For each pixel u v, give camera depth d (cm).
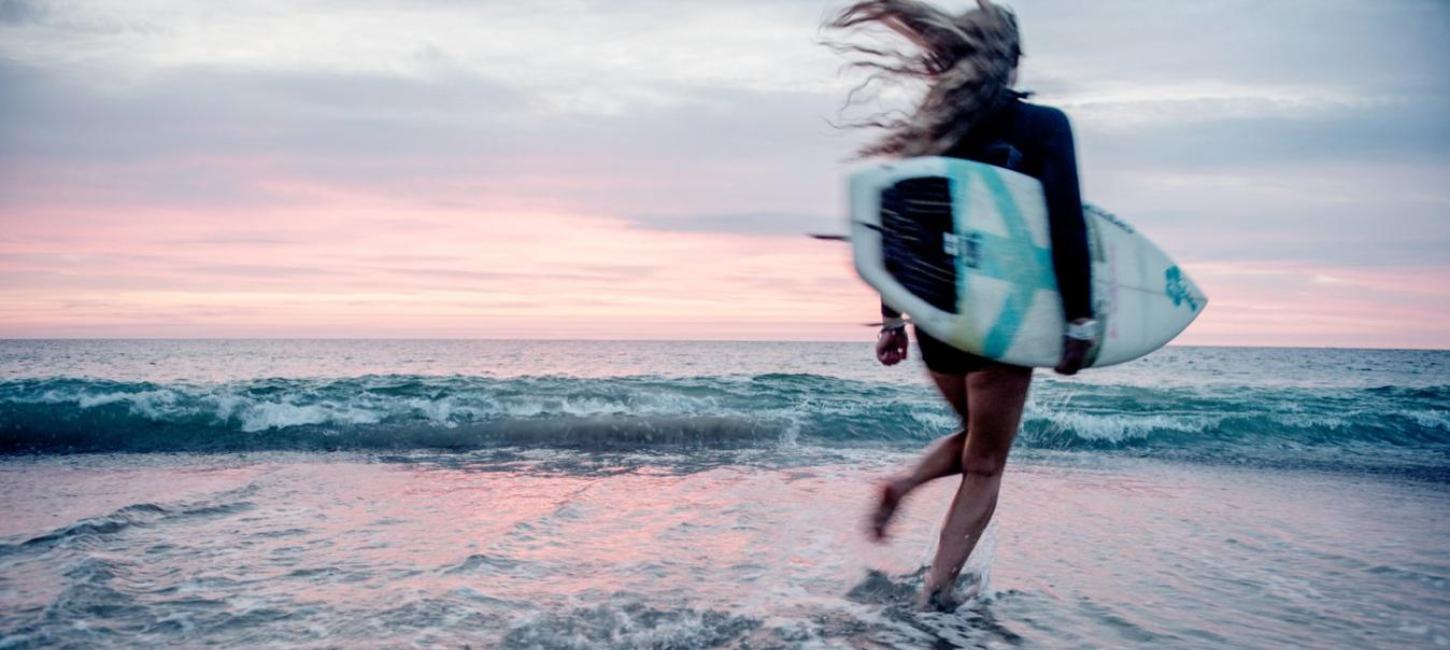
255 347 7738
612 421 943
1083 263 259
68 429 860
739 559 374
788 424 976
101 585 318
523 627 278
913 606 310
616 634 273
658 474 655
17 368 2769
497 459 756
